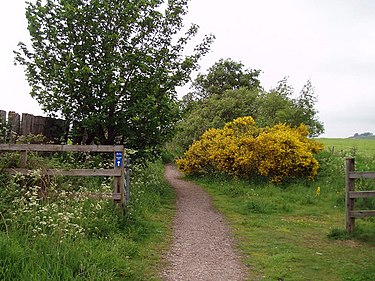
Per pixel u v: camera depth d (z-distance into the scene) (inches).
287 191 592.4
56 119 519.5
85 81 486.3
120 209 324.8
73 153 455.8
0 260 179.3
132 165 548.7
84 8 493.0
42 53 503.2
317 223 401.7
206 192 618.8
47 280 174.7
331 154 876.0
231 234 349.1
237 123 778.8
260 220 410.3
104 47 503.5
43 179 324.8
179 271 242.7
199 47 581.9
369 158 842.2
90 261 213.2
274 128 772.6
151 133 542.6
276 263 262.1
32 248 205.3
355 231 344.5
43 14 498.3
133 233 301.3
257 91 1209.4
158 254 274.5
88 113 511.2
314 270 248.7
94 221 283.9
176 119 570.9
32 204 262.2
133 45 538.0
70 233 237.1
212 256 279.3
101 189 348.8
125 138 559.5
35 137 438.0
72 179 358.3
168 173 967.6
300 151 647.8
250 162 666.8
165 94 544.4
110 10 501.0
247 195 557.0
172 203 499.8
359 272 242.2
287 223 398.0
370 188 509.0
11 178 310.8
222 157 696.4
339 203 506.6
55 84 503.8
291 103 976.9
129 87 510.3
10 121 421.4
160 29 565.3
